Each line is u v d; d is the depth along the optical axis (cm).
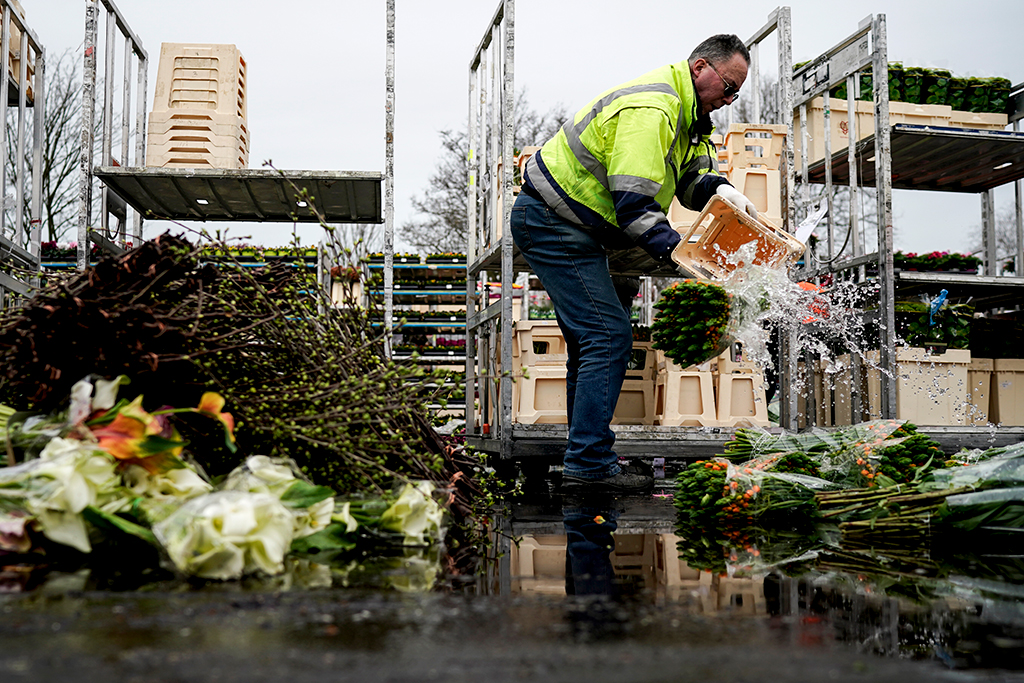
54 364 138
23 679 65
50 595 97
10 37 435
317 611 91
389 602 98
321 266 210
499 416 367
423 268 1086
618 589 112
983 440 412
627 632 84
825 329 450
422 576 120
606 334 274
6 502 112
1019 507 161
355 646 76
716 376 408
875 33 420
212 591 101
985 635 87
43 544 122
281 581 110
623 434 355
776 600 105
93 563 120
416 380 211
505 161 359
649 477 295
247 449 152
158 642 76
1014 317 521
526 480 355
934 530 169
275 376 161
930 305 455
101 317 134
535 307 785
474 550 153
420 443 180
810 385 487
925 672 72
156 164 417
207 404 124
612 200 269
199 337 146
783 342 428
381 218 493
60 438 121
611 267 430
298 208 468
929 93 559
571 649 77
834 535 179
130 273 147
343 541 136
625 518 212
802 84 505
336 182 416
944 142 476
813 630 87
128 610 90
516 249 367
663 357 407
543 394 395
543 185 274
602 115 263
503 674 68
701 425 395
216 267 163
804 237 266
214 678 66
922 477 200
